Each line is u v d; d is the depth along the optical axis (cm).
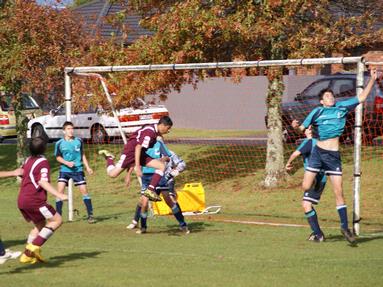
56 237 3562
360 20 5456
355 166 3522
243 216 4572
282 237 3497
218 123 9975
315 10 5403
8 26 6462
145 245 3262
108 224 4159
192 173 6122
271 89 5606
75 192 6112
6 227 4012
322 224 4100
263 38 5431
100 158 6812
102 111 5778
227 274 2508
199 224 4116
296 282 2364
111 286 2336
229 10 5575
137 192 5953
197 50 5381
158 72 5438
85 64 5788
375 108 5372
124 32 5969
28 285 2372
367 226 4000
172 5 5697
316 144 3177
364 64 3528
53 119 8362
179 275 2498
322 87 6419
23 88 6594
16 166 7369
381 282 2355
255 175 5834
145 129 3575
